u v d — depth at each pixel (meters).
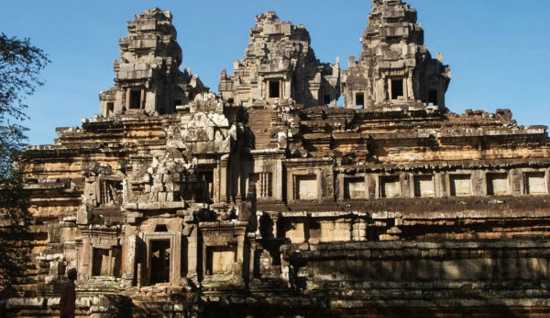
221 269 30.58
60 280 32.53
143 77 79.19
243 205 31.39
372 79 77.38
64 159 66.50
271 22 93.56
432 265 31.44
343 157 54.44
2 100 33.91
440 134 60.81
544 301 28.66
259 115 65.50
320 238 47.06
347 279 31.61
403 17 78.94
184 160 33.12
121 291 29.69
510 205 47.50
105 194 49.31
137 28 85.12
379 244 31.84
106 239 32.44
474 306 28.94
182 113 56.22
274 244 34.84
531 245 30.91
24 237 38.66
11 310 29.11
